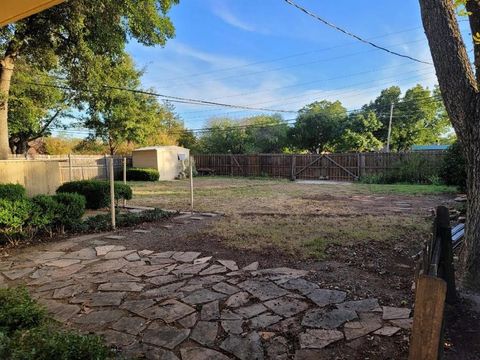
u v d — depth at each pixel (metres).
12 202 5.31
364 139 22.23
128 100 15.92
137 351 2.18
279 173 19.45
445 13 2.72
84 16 8.87
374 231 5.35
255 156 20.27
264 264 3.93
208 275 3.61
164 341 2.30
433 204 8.53
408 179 14.89
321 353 2.14
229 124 29.44
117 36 9.85
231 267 3.85
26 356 1.57
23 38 9.39
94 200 8.36
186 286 3.31
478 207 2.81
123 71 12.02
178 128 27.94
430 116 26.36
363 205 8.57
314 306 2.79
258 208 8.31
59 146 25.22
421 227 5.61
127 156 20.80
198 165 22.45
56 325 2.48
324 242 4.73
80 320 2.63
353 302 2.85
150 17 10.14
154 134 23.53
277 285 3.27
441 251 2.68
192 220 6.85
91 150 24.66
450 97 2.74
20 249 4.93
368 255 4.17
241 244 4.78
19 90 14.05
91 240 5.37
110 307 2.87
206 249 4.64
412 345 1.37
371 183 15.41
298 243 4.71
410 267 3.72
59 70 13.39
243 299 2.97
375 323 2.49
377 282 3.30
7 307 2.29
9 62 10.05
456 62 2.69
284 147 25.59
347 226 5.77
